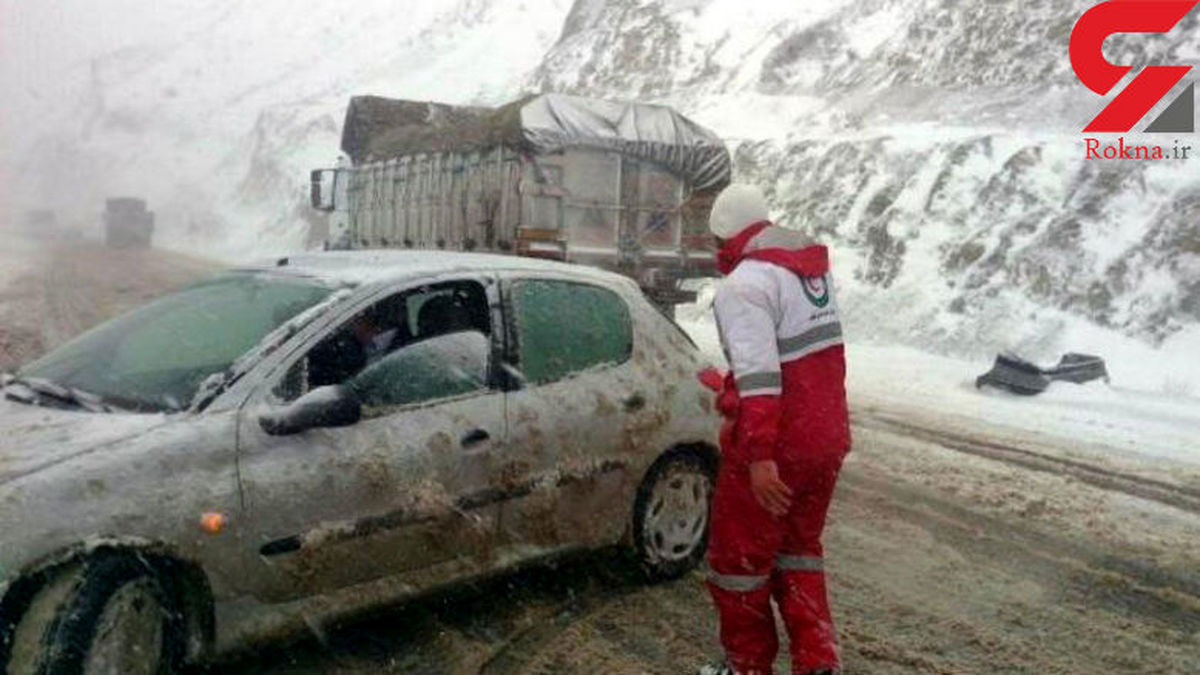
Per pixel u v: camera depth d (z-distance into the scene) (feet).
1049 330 46.29
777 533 11.47
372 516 12.57
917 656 14.12
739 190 11.82
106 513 10.58
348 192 54.90
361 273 14.19
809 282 11.42
